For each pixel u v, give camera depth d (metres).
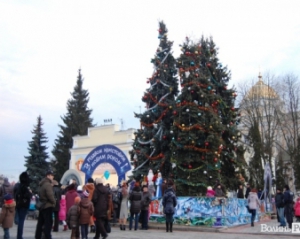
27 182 11.64
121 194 18.67
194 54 26.11
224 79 29.56
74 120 60.59
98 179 12.55
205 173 23.53
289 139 45.94
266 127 49.25
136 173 27.44
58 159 57.47
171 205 17.17
